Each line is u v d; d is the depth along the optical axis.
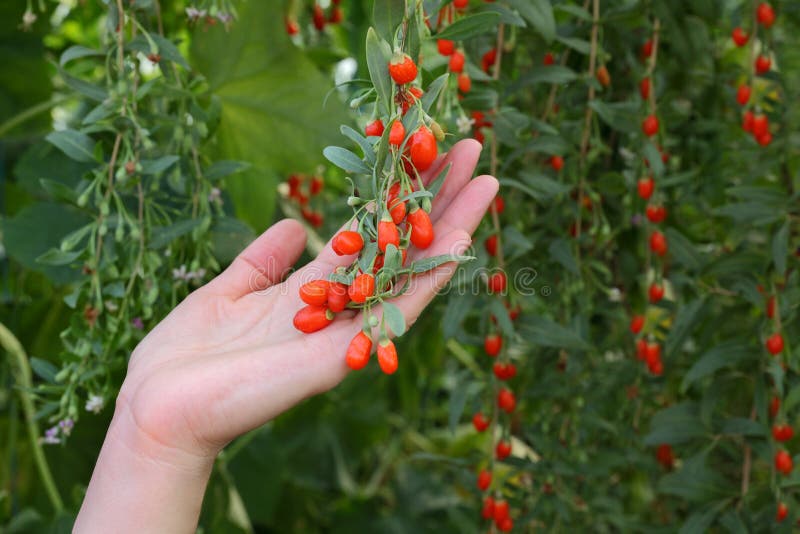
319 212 0.83
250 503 0.91
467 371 0.59
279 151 0.70
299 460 1.02
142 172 0.50
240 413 0.47
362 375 0.94
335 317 0.48
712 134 0.65
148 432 0.46
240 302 0.52
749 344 0.55
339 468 1.03
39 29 0.75
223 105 0.67
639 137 0.59
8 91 0.77
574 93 0.60
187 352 0.49
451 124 0.52
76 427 0.76
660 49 0.63
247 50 0.64
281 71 0.65
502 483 0.59
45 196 0.68
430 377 1.04
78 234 0.50
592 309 0.63
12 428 0.69
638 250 0.65
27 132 0.78
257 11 0.62
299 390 0.47
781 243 0.54
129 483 0.47
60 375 0.51
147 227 0.52
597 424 0.61
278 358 0.47
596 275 0.67
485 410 0.59
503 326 0.53
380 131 0.44
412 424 1.07
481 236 0.54
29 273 0.76
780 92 0.63
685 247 0.59
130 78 0.51
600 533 0.72
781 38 0.73
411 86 0.43
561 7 0.55
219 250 0.69
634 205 0.60
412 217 0.44
